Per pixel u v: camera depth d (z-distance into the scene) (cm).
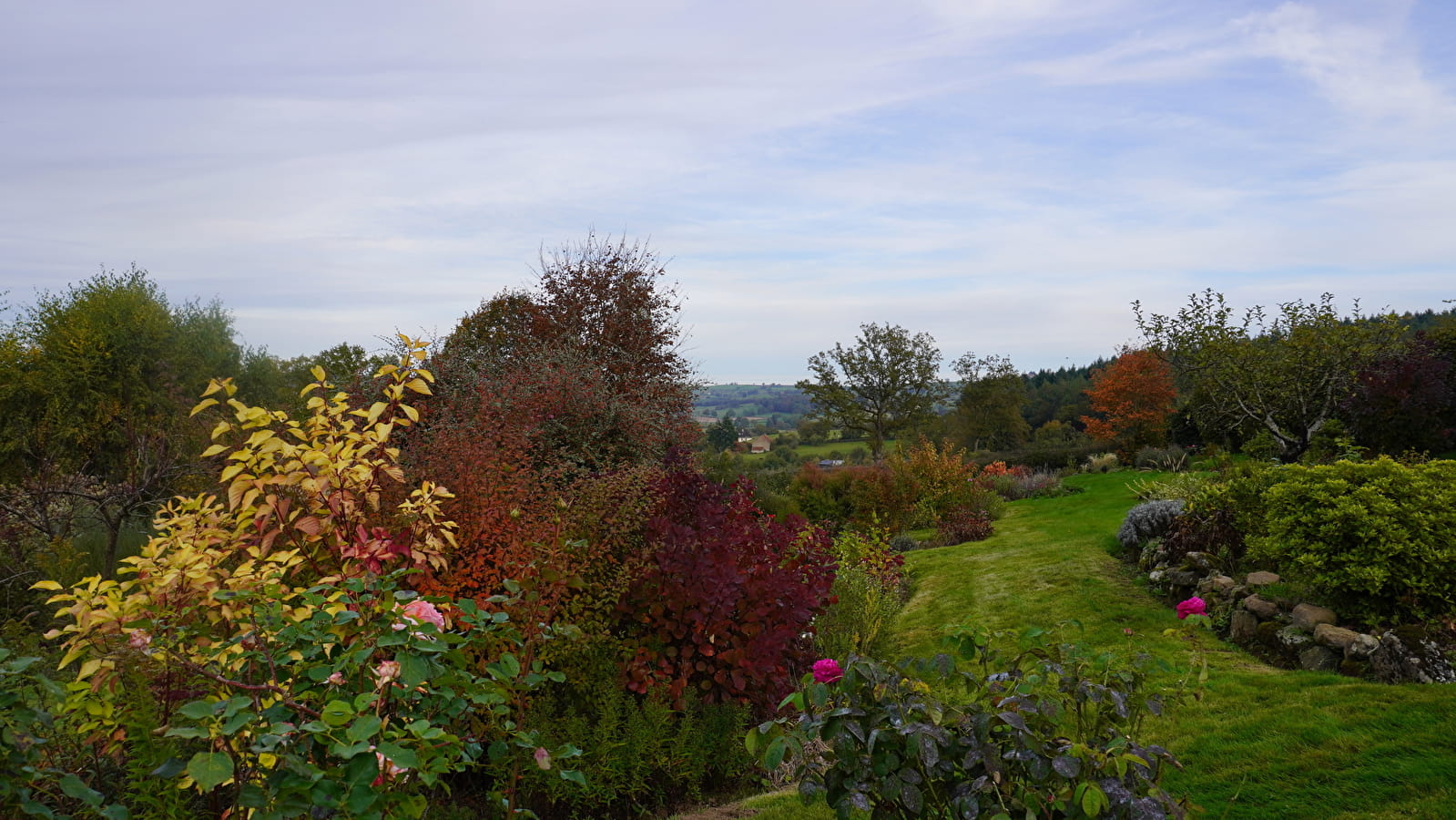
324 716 214
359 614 274
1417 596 649
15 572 995
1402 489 688
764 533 658
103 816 229
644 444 1095
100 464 2072
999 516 1947
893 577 1112
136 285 2309
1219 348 1670
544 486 620
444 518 529
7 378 1998
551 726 458
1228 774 461
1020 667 329
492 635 329
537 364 1148
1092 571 1085
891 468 2130
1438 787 402
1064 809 275
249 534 406
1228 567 896
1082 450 3391
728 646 574
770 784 523
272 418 417
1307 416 1697
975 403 4984
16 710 212
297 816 206
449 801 447
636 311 1472
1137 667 323
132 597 308
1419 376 1612
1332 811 402
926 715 288
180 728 204
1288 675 625
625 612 553
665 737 499
